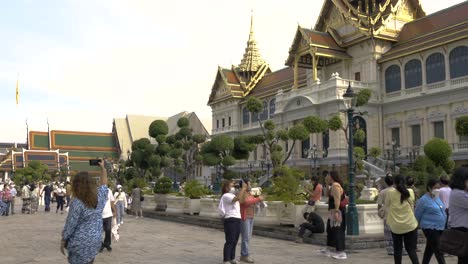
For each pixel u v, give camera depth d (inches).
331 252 521.3
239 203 478.3
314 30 2426.2
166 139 1625.2
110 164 2234.3
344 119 2027.6
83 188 262.4
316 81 2209.6
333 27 2422.5
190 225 974.4
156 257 537.3
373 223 646.5
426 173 965.8
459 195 286.5
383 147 2142.0
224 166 1435.8
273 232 719.7
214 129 3582.7
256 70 3393.2
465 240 281.9
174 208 1166.3
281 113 2413.9
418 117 2022.6
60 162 4375.0
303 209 711.7
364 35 2186.3
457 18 1994.3
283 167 844.0
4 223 1032.2
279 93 2480.3
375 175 1708.9
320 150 2160.4
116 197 850.8
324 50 2278.5
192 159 1830.7
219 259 521.7
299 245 627.2
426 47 1964.8
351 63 2319.1
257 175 2074.3
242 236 492.7
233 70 3449.8
